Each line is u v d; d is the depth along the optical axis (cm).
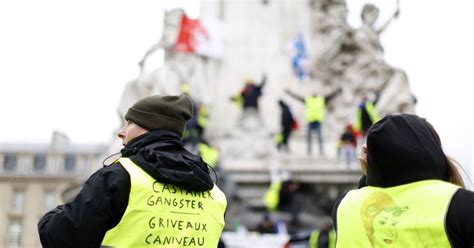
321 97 2333
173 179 392
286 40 2630
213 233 415
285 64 2586
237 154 2348
